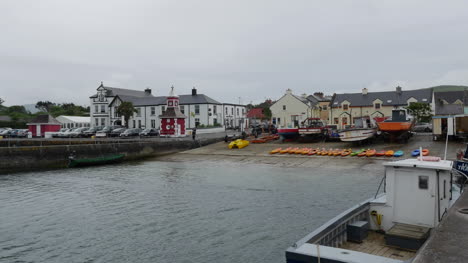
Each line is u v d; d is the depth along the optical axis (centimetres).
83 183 2275
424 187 808
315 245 604
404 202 841
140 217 1452
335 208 1497
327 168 2564
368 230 891
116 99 6556
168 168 2930
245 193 1839
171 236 1225
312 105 5694
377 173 2277
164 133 4878
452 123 3166
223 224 1338
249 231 1254
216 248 1110
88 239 1212
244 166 2870
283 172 2492
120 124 6562
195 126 6028
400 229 800
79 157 3253
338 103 5462
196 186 2064
